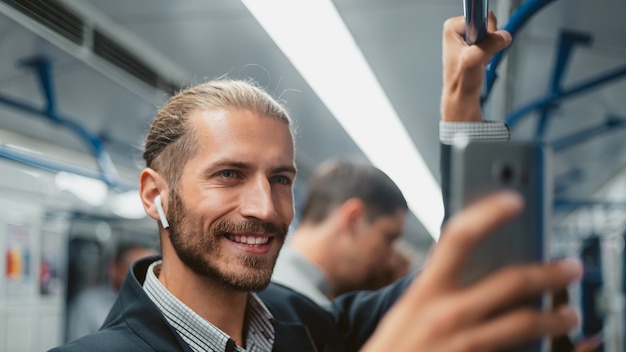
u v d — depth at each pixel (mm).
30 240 5172
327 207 1875
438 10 2930
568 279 381
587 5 2865
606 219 8023
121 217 5949
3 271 4836
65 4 2914
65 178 5469
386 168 6434
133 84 3609
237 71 3740
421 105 4340
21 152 3570
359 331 1403
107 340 996
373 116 4535
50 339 5414
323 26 2904
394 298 1390
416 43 3301
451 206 491
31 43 3018
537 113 4207
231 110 1045
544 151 487
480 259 453
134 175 6137
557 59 3309
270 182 1064
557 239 10578
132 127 4656
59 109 4207
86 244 5699
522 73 3801
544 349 439
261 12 2752
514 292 375
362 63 3465
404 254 2479
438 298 383
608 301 5910
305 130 5059
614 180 7723
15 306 4953
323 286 1816
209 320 1082
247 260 1021
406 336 381
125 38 3314
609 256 5941
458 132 1104
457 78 1109
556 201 6766
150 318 1033
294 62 3404
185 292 1081
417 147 5512
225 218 1015
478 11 957
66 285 5578
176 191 1053
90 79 3557
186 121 1059
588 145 5879
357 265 1865
